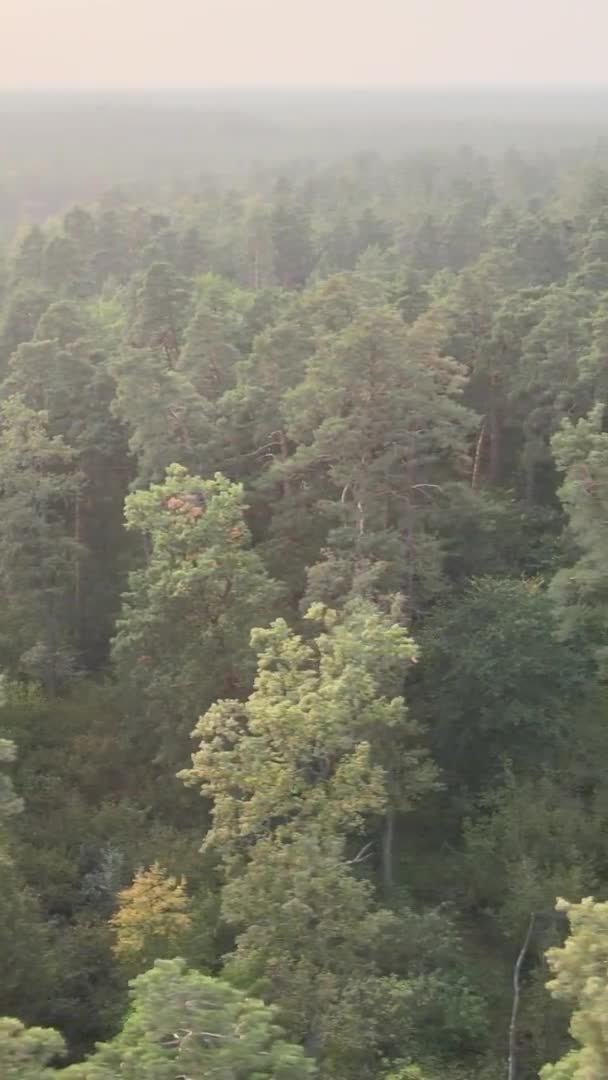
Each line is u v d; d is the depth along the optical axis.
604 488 27.91
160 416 38.94
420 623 36.56
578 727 32.50
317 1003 21.31
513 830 29.58
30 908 26.75
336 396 33.38
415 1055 24.44
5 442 37.97
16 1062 14.45
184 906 26.39
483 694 32.41
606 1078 14.52
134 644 32.31
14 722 37.72
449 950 27.38
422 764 32.72
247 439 42.53
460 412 34.75
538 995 25.55
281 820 25.56
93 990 25.80
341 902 21.70
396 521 36.19
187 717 31.44
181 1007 14.80
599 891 28.17
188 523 31.33
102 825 32.28
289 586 37.06
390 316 33.16
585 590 29.03
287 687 23.75
